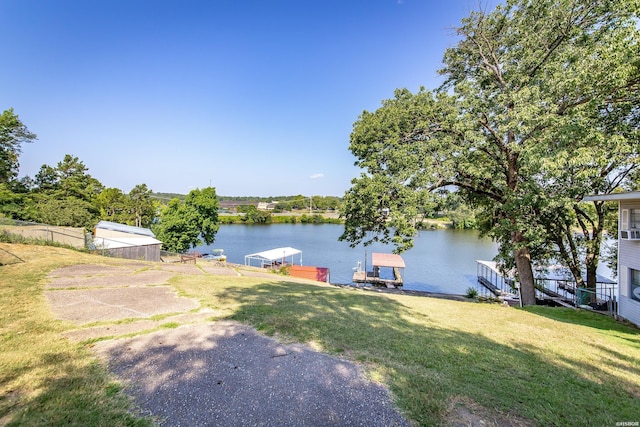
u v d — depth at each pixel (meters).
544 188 11.21
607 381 4.30
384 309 8.27
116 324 5.36
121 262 12.87
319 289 11.66
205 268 15.64
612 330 7.76
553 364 4.82
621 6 8.70
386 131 12.43
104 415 2.87
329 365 4.17
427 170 11.19
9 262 9.79
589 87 8.37
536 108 9.75
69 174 37.53
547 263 16.48
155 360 4.09
